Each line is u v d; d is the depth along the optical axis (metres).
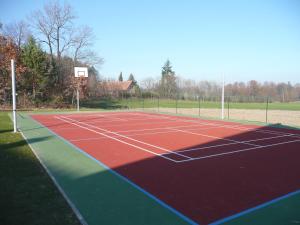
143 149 10.23
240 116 25.92
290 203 5.43
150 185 6.37
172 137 13.02
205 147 10.66
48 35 40.12
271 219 4.74
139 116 24.11
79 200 5.45
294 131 15.19
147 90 63.03
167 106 42.12
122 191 5.97
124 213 4.91
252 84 62.72
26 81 32.56
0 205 5.07
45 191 5.79
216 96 56.00
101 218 4.70
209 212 4.99
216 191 6.04
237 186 6.36
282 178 6.97
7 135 12.63
